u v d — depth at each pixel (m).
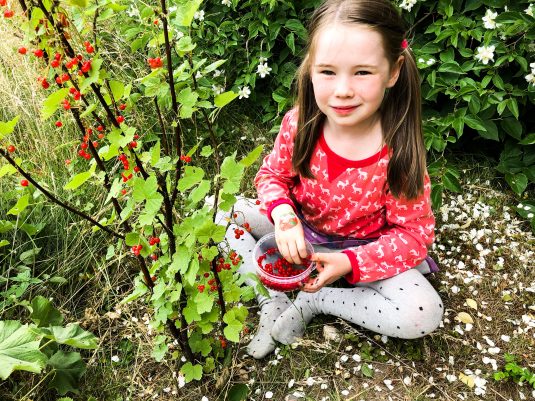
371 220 1.68
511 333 1.79
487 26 1.96
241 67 2.43
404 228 1.62
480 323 1.81
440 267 1.99
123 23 2.28
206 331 1.46
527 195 2.22
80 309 1.87
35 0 1.03
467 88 2.04
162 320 1.38
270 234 1.70
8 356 1.35
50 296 1.85
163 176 1.26
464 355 1.72
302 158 1.61
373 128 1.53
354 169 1.56
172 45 1.20
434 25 2.13
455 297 1.89
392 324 1.62
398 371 1.67
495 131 2.11
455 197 2.24
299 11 2.38
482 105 2.04
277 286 1.52
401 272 1.64
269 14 2.30
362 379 1.66
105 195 2.05
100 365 1.70
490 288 1.92
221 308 1.51
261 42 2.33
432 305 1.59
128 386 1.66
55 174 2.10
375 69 1.32
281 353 1.71
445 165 2.12
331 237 1.78
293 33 2.34
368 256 1.59
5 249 1.90
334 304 1.75
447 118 2.08
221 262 1.43
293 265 1.66
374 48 1.30
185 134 2.39
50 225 1.98
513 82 2.18
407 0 2.08
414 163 1.50
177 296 1.33
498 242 2.06
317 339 1.77
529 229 2.12
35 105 2.21
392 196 1.58
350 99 1.35
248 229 1.44
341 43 1.29
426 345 1.73
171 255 1.37
